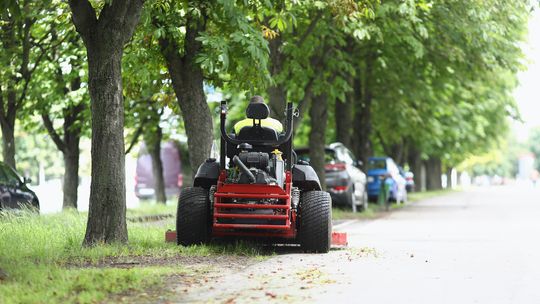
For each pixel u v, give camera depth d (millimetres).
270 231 18547
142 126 41812
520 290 13148
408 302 11914
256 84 22828
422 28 31188
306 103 34031
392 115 50125
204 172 19109
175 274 14320
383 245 21469
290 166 18781
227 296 12133
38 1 27297
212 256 17359
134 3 17719
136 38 23531
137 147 61062
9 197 27688
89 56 17844
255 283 13508
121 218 18109
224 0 18688
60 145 36562
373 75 42281
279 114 32281
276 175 18141
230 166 19000
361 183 40656
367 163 48312
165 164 60469
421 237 24609
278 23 22953
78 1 17359
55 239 18781
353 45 38375
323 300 11961
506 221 33781
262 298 12008
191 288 12797
